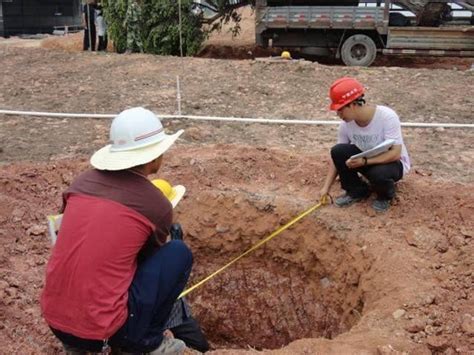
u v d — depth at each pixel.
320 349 3.43
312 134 6.82
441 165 5.93
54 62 10.49
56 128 7.04
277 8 12.09
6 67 10.16
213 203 5.44
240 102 7.99
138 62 10.25
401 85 8.73
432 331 3.55
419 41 11.81
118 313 2.80
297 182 5.64
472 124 7.08
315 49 13.20
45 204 5.25
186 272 3.06
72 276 2.77
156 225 2.88
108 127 7.05
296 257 5.24
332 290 4.97
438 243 4.51
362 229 4.80
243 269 5.51
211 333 5.72
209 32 13.45
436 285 4.01
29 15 25.47
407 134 6.80
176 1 12.30
